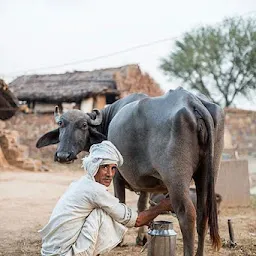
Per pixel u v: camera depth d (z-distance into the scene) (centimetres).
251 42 3866
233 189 1228
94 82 3066
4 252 730
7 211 1121
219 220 1016
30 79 3397
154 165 555
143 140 574
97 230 451
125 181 711
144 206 746
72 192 461
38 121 3122
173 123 525
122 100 745
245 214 1116
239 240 808
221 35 3959
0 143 2373
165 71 4116
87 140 748
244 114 3447
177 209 519
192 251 509
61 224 450
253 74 3900
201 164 545
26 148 2592
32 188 1616
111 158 463
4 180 1838
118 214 460
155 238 514
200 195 555
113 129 634
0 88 2462
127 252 713
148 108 573
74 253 444
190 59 3991
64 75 3316
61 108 3139
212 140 530
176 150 522
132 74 3088
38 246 768
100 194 454
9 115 2830
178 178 520
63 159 712
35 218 1034
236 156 1953
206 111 537
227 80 3972
